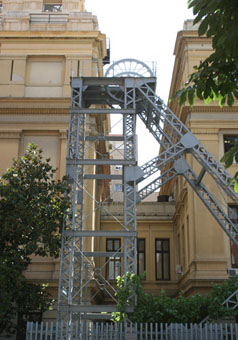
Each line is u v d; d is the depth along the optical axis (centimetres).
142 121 2253
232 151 948
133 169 1922
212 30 907
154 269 3428
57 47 2806
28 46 2812
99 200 3222
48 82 2766
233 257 2531
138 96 2119
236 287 1828
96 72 2800
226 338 1588
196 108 2703
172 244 3488
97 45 2848
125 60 2172
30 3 2973
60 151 2619
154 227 3541
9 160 2588
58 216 1869
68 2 2973
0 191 1855
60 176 2564
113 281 3256
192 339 1596
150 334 1592
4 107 2667
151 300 1742
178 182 3328
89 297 2364
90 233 1816
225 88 986
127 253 1795
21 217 1820
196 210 2561
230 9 891
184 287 2775
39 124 2659
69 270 1791
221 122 2694
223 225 2197
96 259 3309
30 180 1911
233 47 867
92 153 2606
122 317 1681
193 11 920
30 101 2678
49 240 1850
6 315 1978
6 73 2758
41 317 2283
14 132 2639
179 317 1717
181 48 2939
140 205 3575
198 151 2064
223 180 2030
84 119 2070
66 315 1747
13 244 1853
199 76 1005
